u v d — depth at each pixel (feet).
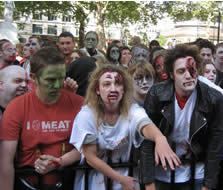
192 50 5.66
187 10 58.95
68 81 6.98
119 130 5.60
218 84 10.77
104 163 5.34
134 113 5.57
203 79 7.51
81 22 54.90
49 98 5.37
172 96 5.74
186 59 5.51
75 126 5.38
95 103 5.61
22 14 59.41
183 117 5.71
